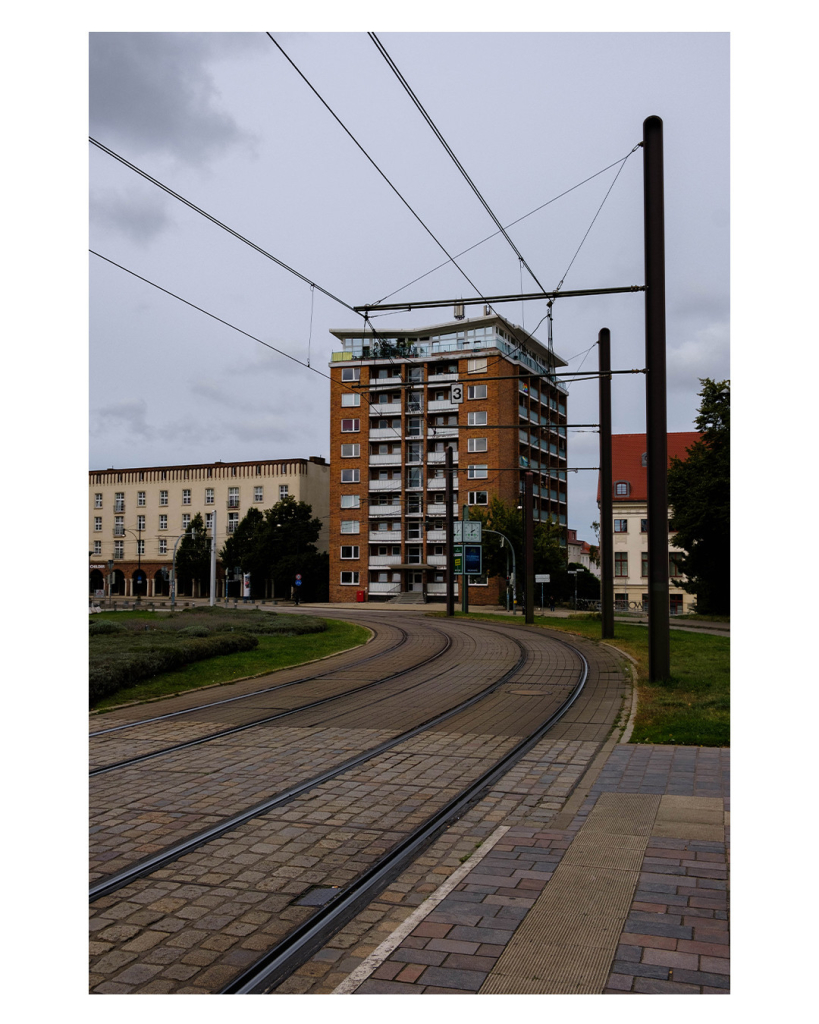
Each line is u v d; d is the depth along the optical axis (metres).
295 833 7.97
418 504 79.31
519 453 79.38
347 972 5.03
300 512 85.88
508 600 61.31
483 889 6.18
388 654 26.05
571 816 8.19
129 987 4.95
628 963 4.95
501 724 13.83
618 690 17.39
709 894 5.99
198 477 97.62
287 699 16.98
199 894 6.42
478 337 77.06
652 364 17.14
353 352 81.19
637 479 81.75
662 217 17.22
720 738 11.45
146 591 99.62
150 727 13.89
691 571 50.06
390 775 10.33
